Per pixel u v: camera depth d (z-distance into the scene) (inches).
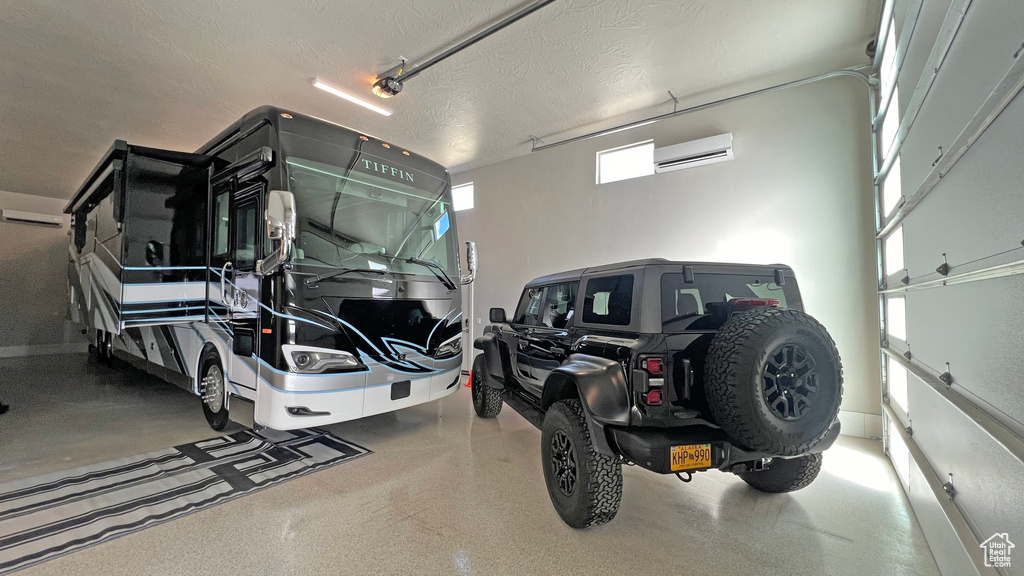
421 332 154.2
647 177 217.8
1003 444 53.1
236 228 144.6
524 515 102.2
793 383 78.2
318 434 162.4
